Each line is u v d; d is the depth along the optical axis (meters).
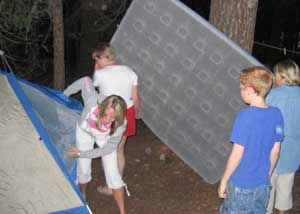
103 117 3.62
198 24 4.27
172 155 5.93
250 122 2.80
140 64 4.68
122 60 4.73
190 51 4.40
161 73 4.62
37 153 3.60
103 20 9.82
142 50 4.62
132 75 4.20
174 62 4.52
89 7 9.68
